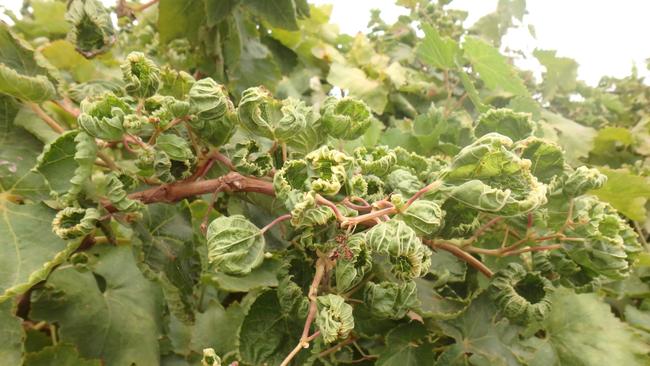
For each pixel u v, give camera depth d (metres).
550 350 0.56
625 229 0.47
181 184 0.42
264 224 0.47
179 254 0.47
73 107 0.55
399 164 0.50
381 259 0.44
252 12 0.72
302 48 1.13
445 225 0.43
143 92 0.40
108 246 0.54
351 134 0.44
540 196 0.35
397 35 1.20
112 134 0.37
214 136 0.41
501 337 0.49
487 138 0.37
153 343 0.51
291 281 0.42
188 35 0.76
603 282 0.59
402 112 1.08
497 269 0.57
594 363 0.54
